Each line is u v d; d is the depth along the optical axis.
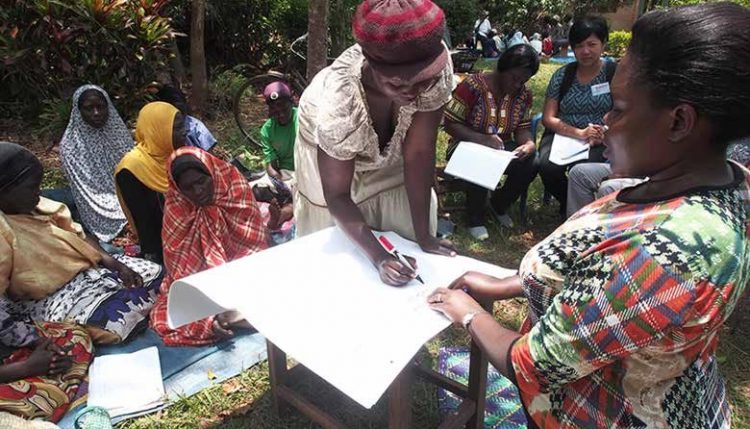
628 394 1.06
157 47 5.70
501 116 3.87
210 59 8.17
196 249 2.82
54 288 2.69
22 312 2.66
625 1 18.05
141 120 3.36
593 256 0.98
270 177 4.21
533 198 4.57
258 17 8.05
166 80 6.21
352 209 1.73
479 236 3.89
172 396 2.41
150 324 2.82
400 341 1.36
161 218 3.49
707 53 0.80
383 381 1.25
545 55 12.85
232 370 2.58
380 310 1.48
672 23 0.84
